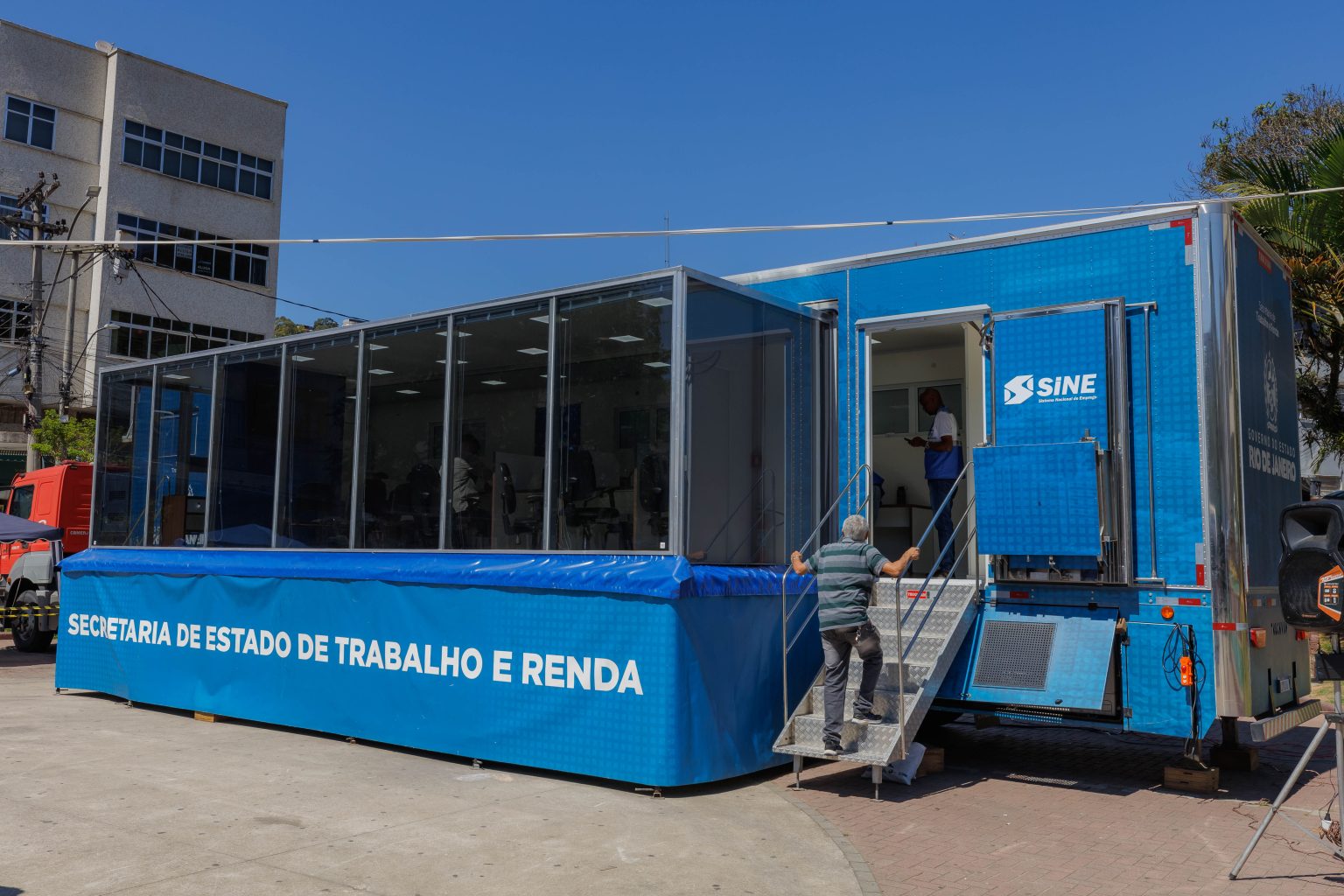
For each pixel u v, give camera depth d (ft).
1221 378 22.18
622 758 22.50
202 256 117.39
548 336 26.21
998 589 24.67
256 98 123.34
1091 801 22.47
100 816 19.52
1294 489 26.58
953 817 20.75
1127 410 23.17
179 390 36.55
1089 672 22.24
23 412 106.63
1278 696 23.40
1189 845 18.81
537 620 24.31
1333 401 46.50
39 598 53.93
